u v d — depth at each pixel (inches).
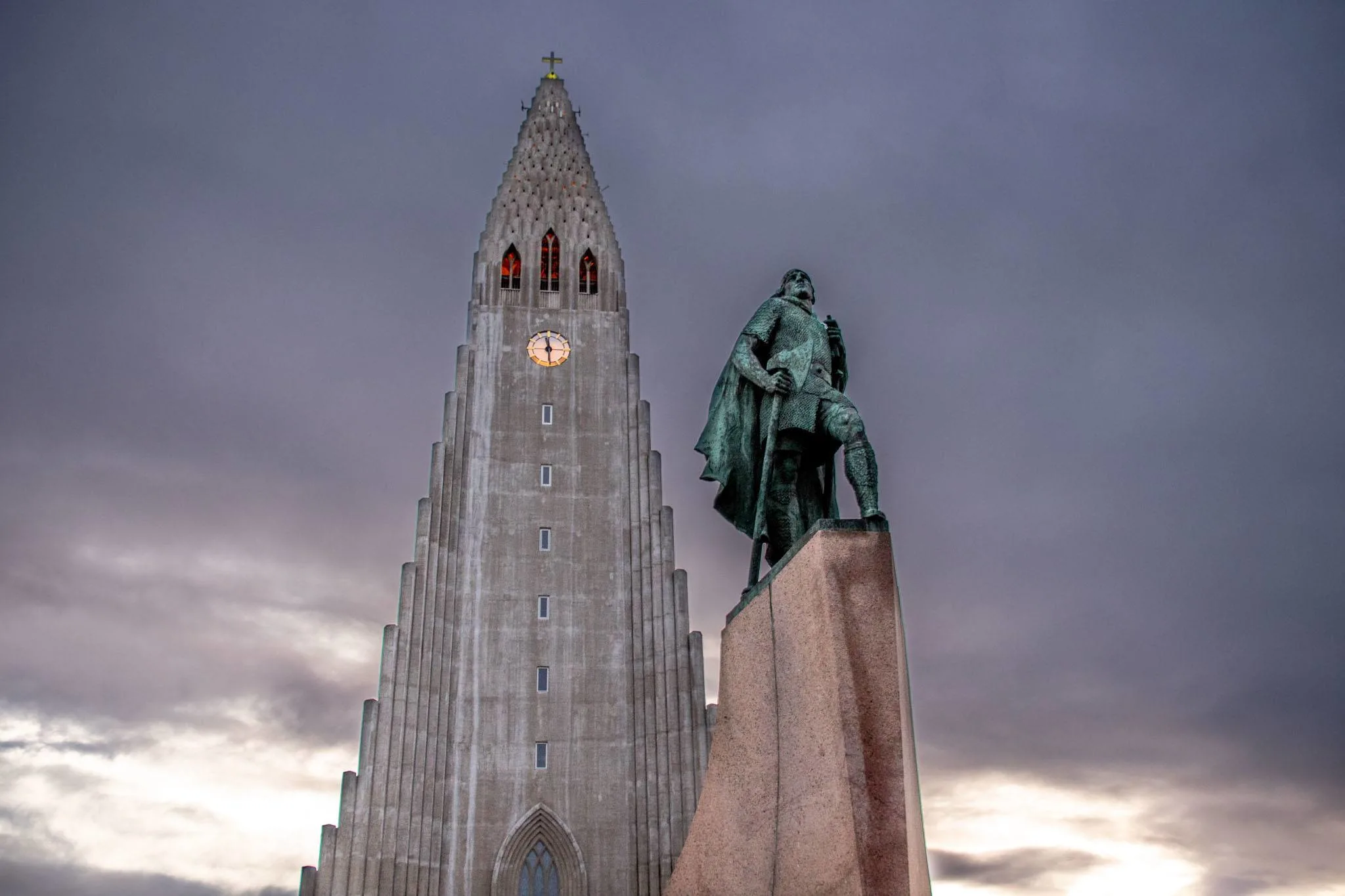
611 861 2226.9
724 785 455.2
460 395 2620.6
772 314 521.0
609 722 2345.0
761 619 463.8
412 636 2338.8
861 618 423.2
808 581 437.1
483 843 2217.0
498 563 2469.2
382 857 2138.3
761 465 513.0
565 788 2274.9
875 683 412.8
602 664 2397.9
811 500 511.5
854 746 400.8
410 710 2274.9
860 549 435.2
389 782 2199.8
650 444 2613.2
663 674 2367.1
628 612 2456.9
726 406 523.2
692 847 454.0
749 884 426.0
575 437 2615.7
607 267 2822.3
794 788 420.8
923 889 418.3
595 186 2947.8
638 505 2544.3
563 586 2463.1
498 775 2274.9
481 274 2775.6
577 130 3061.0
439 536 2456.9
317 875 2100.1
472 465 2559.1
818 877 395.2
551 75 3179.1
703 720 2306.8
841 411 483.2
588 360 2709.2
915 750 452.8
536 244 2837.1
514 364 2682.1
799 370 502.0
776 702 445.7
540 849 2242.9
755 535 485.4
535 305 2755.9
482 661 2372.0
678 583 2440.9
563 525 2522.1
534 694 2353.6
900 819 390.6
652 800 2267.5
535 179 2938.0
